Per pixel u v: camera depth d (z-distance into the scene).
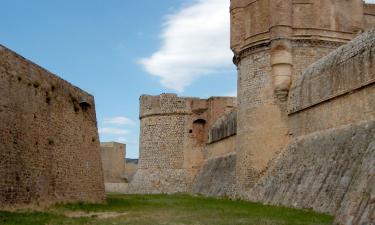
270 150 27.22
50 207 20.31
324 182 20.14
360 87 20.19
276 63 27.44
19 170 18.48
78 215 18.91
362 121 19.92
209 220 17.19
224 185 36.06
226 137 39.75
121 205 26.14
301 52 27.67
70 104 24.67
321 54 27.73
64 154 23.20
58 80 23.33
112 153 64.00
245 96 29.39
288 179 24.00
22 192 18.58
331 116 22.50
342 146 20.33
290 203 22.30
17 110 18.77
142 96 49.22
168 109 47.59
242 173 29.06
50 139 21.73
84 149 26.02
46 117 21.52
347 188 17.98
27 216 16.56
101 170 28.33
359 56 20.45
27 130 19.50
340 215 13.63
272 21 27.86
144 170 47.84
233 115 38.59
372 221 11.60
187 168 46.44
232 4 31.20
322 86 23.47
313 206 20.03
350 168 18.61
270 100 27.69
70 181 23.61
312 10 27.94
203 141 46.97
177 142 46.97
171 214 19.94
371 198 12.25
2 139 17.39
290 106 26.70
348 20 28.52
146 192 46.47
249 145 28.50
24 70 19.69
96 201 26.73
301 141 24.89
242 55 30.00
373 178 12.83
